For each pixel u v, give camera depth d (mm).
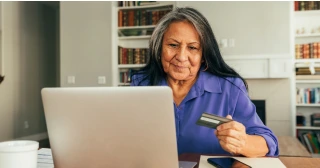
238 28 3412
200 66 1146
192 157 882
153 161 600
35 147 624
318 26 3533
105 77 3756
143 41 3971
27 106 4555
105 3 3768
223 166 716
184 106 1104
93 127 604
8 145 623
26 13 4539
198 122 730
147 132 579
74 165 650
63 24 3904
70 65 3873
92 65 3803
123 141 599
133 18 3797
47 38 5113
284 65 3295
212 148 1039
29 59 4609
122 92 567
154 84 1212
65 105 607
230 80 1126
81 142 626
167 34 1067
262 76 3348
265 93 3412
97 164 632
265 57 3332
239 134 716
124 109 575
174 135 569
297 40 3561
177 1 3590
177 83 1161
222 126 721
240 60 3406
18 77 4359
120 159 615
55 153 656
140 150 597
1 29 4031
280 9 3312
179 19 1035
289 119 3348
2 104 4043
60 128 630
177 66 1063
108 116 588
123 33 3904
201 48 1075
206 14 3492
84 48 3834
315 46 3363
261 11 3355
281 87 3375
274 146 858
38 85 4840
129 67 3932
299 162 831
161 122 564
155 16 3727
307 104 3393
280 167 708
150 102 556
